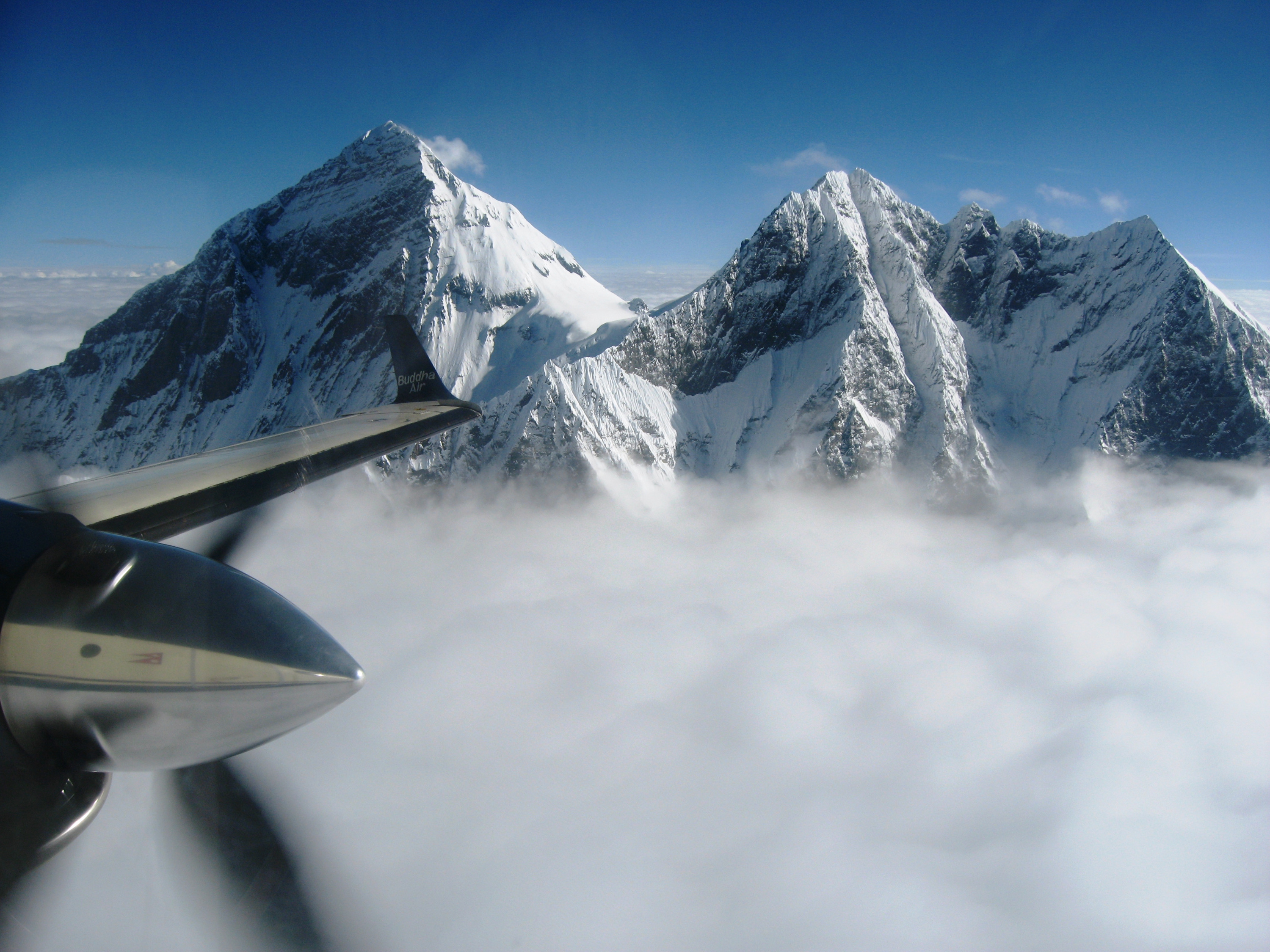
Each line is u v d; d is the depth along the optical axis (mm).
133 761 5832
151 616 5781
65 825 5730
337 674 5941
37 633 5672
